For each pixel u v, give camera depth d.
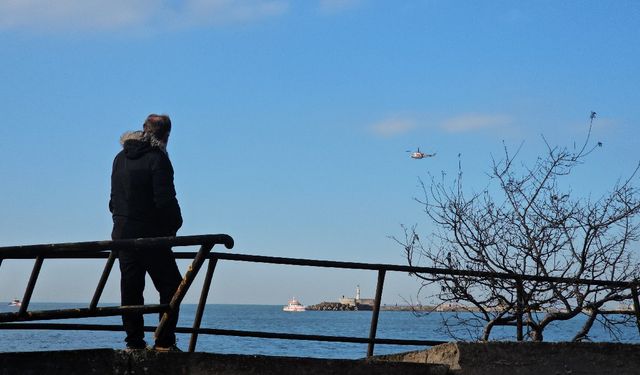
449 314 8.91
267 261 7.02
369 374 5.89
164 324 6.06
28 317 5.52
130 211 6.28
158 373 5.46
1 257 5.37
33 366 5.27
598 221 8.82
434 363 6.10
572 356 6.28
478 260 8.66
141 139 6.40
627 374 6.37
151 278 6.32
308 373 5.76
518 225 8.81
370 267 7.62
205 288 6.89
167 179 6.31
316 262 7.27
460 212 8.74
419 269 7.90
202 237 5.71
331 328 58.56
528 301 8.65
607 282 8.52
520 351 6.16
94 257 6.36
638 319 8.59
